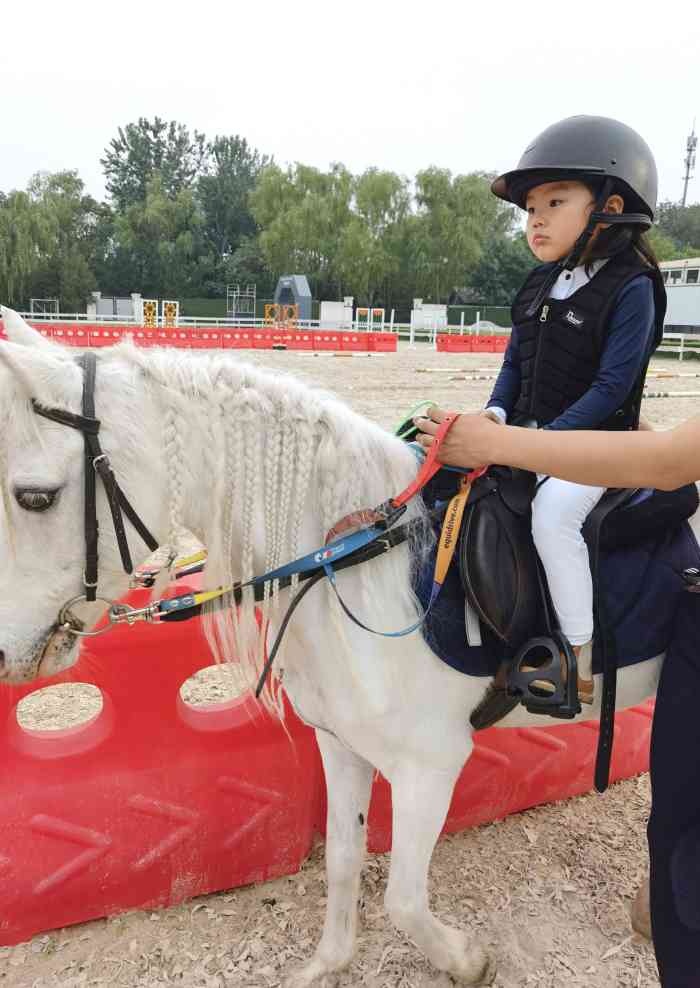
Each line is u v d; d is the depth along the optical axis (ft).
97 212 191.42
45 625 4.77
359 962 6.97
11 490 4.50
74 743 7.17
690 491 6.07
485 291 183.93
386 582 5.44
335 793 6.41
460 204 159.94
